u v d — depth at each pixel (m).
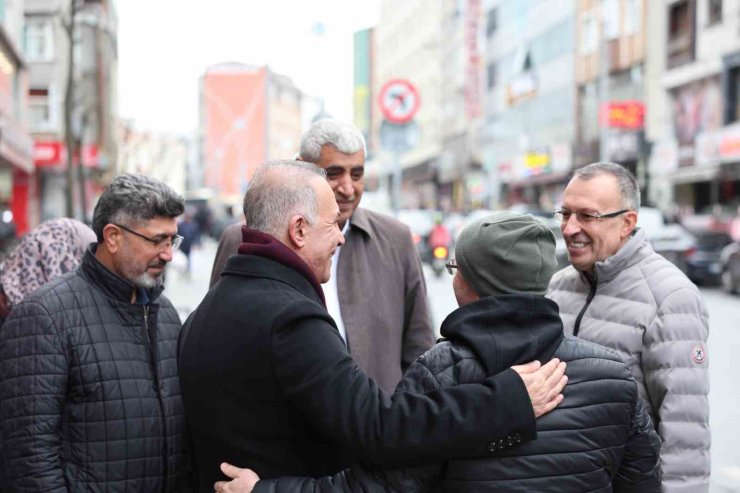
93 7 45.66
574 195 3.12
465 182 54.47
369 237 3.60
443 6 62.12
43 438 2.58
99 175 48.78
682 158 28.61
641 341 2.97
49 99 40.84
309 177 2.29
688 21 29.55
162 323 2.85
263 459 2.13
